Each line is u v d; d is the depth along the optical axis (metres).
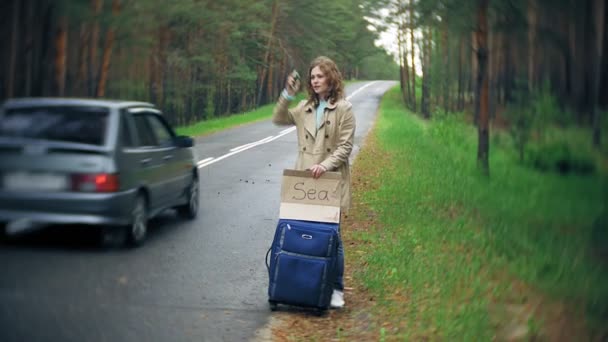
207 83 46.72
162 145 9.07
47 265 6.90
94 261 7.26
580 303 6.09
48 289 6.04
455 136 26.33
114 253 7.74
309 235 5.83
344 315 5.95
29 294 5.83
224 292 6.49
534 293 6.50
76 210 7.23
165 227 9.66
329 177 5.79
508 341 5.18
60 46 22.25
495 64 32.31
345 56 73.00
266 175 16.69
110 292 6.14
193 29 38.53
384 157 21.27
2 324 4.96
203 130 36.06
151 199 8.54
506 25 15.18
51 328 4.99
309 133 5.81
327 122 5.75
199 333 5.24
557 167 17.39
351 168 18.08
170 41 35.97
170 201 9.40
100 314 5.47
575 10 18.08
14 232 8.35
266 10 54.31
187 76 42.50
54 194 7.19
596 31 21.41
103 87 25.48
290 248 5.86
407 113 59.69
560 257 7.88
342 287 6.11
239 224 10.16
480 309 5.79
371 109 64.00
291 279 5.81
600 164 16.64
